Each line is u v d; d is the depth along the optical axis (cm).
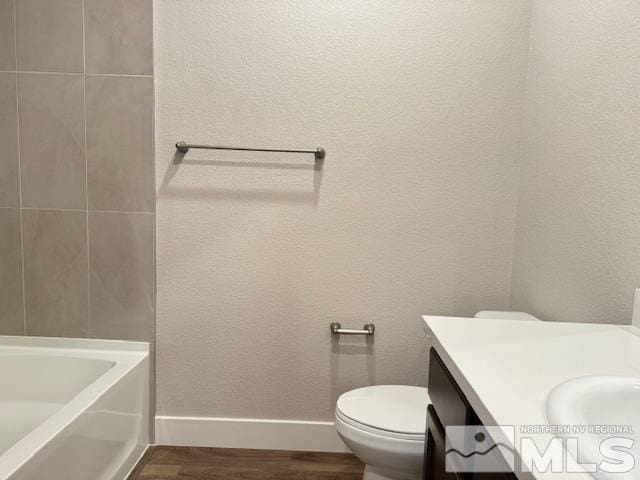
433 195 196
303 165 195
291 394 205
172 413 205
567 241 151
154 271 198
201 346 203
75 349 202
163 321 202
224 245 198
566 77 156
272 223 197
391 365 203
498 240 197
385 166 195
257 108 192
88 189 195
